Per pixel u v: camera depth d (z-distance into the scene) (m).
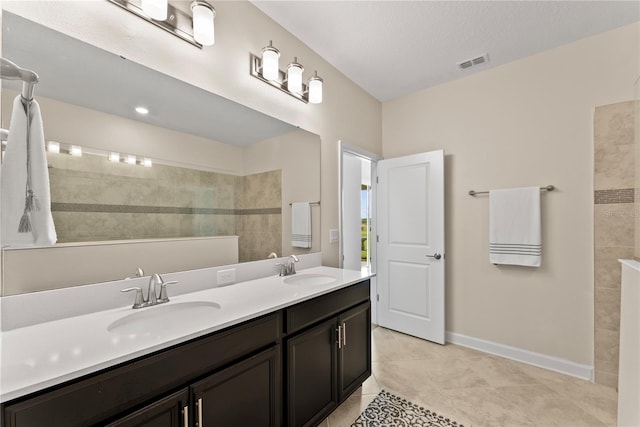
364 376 1.92
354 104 2.80
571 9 1.84
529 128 2.37
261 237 1.90
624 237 1.96
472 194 2.62
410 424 1.62
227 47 1.69
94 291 1.16
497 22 1.97
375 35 2.11
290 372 1.35
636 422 1.22
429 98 2.93
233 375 1.10
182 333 0.96
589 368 2.09
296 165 2.16
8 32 1.01
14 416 0.64
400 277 2.98
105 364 0.77
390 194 3.07
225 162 1.69
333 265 2.49
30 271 1.02
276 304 1.29
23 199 0.96
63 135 1.11
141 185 1.34
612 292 1.99
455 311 2.73
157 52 1.39
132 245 1.30
